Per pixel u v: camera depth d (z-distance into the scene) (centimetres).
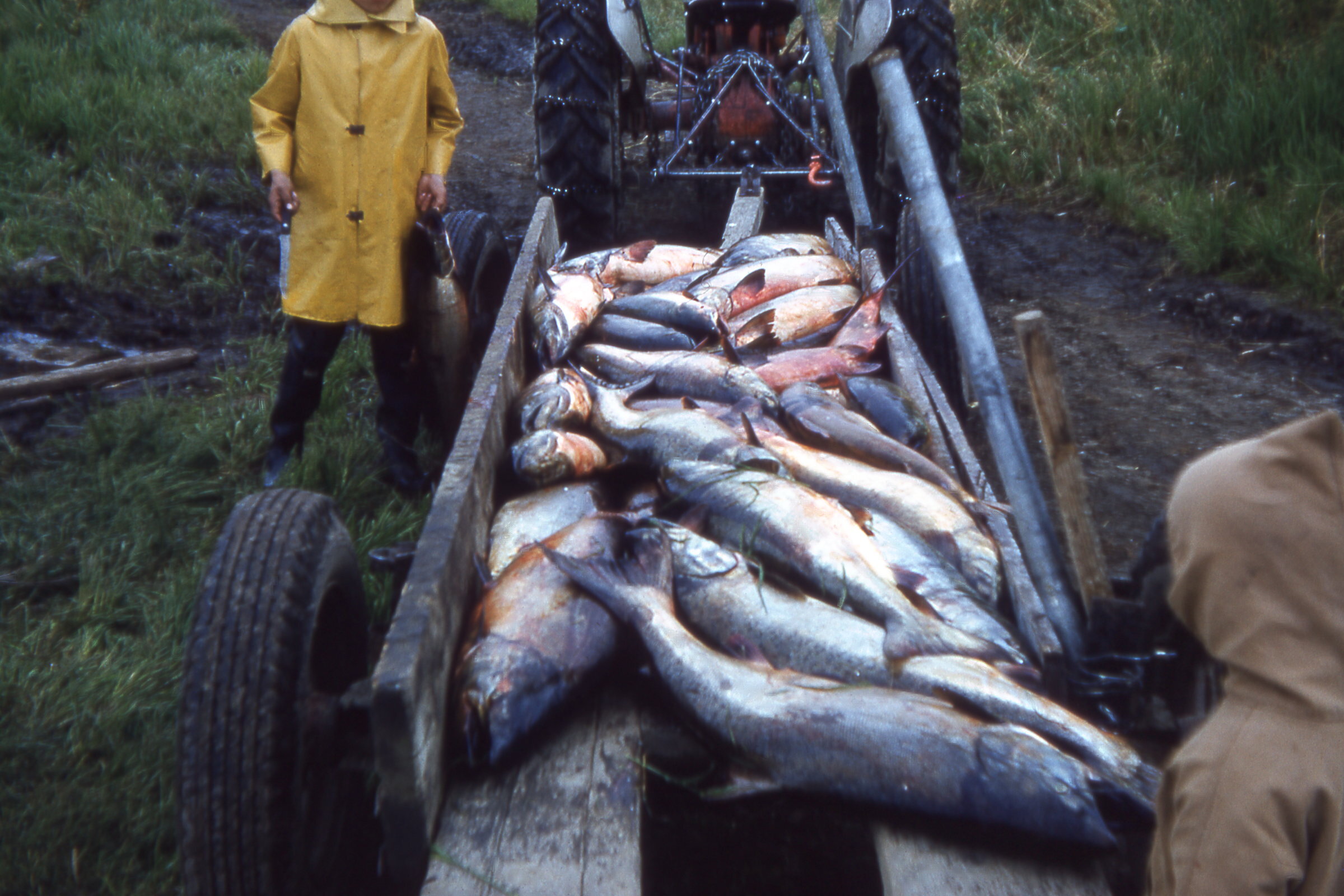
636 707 204
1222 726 117
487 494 250
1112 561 352
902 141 272
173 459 392
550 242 423
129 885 232
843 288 373
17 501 373
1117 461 422
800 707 183
